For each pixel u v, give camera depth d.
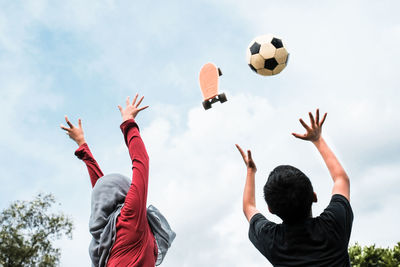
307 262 1.72
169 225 2.43
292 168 1.86
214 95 3.65
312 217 1.84
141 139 2.30
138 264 1.97
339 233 1.75
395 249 11.02
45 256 24.22
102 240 2.01
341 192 1.93
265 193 1.86
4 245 23.31
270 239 1.85
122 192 2.18
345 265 1.73
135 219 2.02
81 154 2.73
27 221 24.56
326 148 2.12
